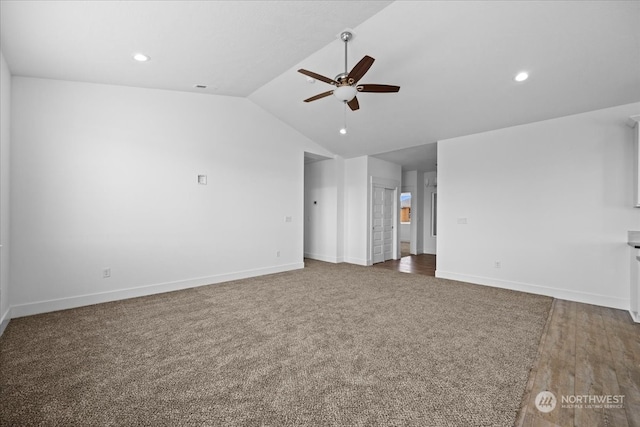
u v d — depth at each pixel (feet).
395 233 24.73
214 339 8.60
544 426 5.12
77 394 5.97
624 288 11.53
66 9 7.25
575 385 6.38
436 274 17.34
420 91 12.73
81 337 8.72
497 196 14.96
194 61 10.93
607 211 11.94
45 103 10.89
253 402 5.75
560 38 8.76
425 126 15.70
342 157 22.77
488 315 10.69
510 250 14.52
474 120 14.34
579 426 5.14
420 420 5.24
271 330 9.26
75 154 11.47
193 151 14.64
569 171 12.83
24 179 10.48
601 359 7.52
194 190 14.67
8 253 9.98
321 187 23.45
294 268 19.42
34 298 10.68
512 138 14.48
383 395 5.97
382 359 7.43
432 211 28.35
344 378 6.58
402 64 11.03
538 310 11.28
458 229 16.40
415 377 6.63
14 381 6.42
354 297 12.92
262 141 17.52
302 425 5.12
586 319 10.36
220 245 15.67
